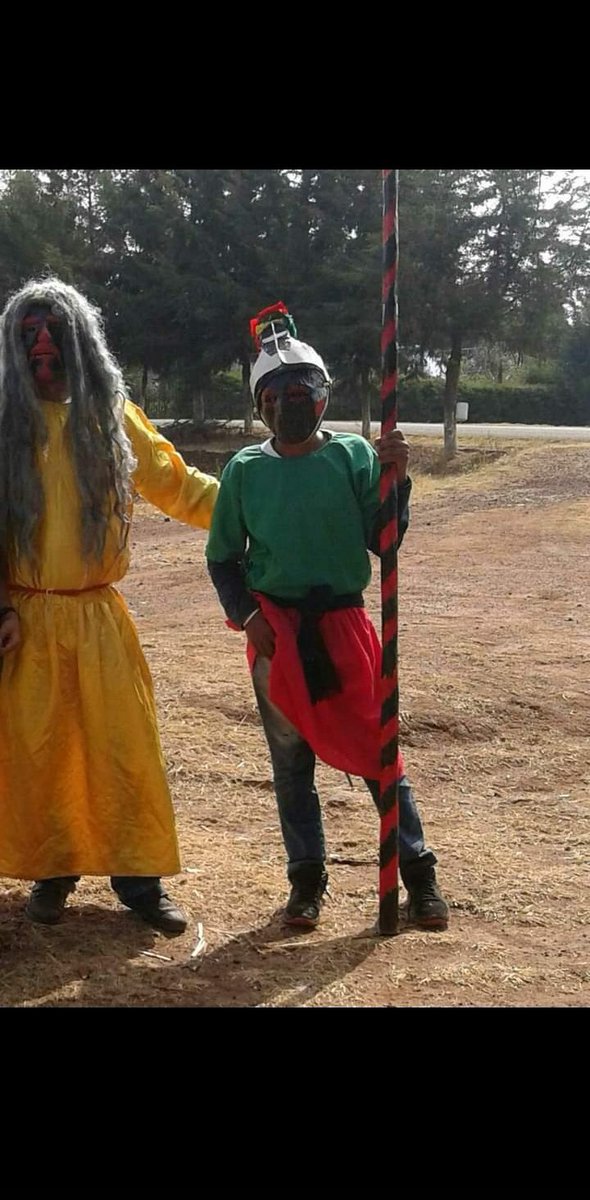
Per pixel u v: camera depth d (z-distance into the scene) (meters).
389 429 4.02
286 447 4.21
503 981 3.84
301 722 4.12
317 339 29.09
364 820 5.74
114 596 4.31
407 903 4.58
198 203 31.83
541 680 8.16
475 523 17.67
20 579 4.18
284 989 3.76
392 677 4.07
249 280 31.58
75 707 4.19
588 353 44.31
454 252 27.45
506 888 4.78
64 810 4.21
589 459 23.38
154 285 32.09
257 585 4.30
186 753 6.53
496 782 6.48
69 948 4.08
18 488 4.09
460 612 10.76
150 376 39.31
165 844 4.25
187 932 4.26
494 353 45.88
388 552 4.04
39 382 4.15
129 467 4.24
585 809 5.98
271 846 5.31
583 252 28.30
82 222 34.75
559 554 14.51
